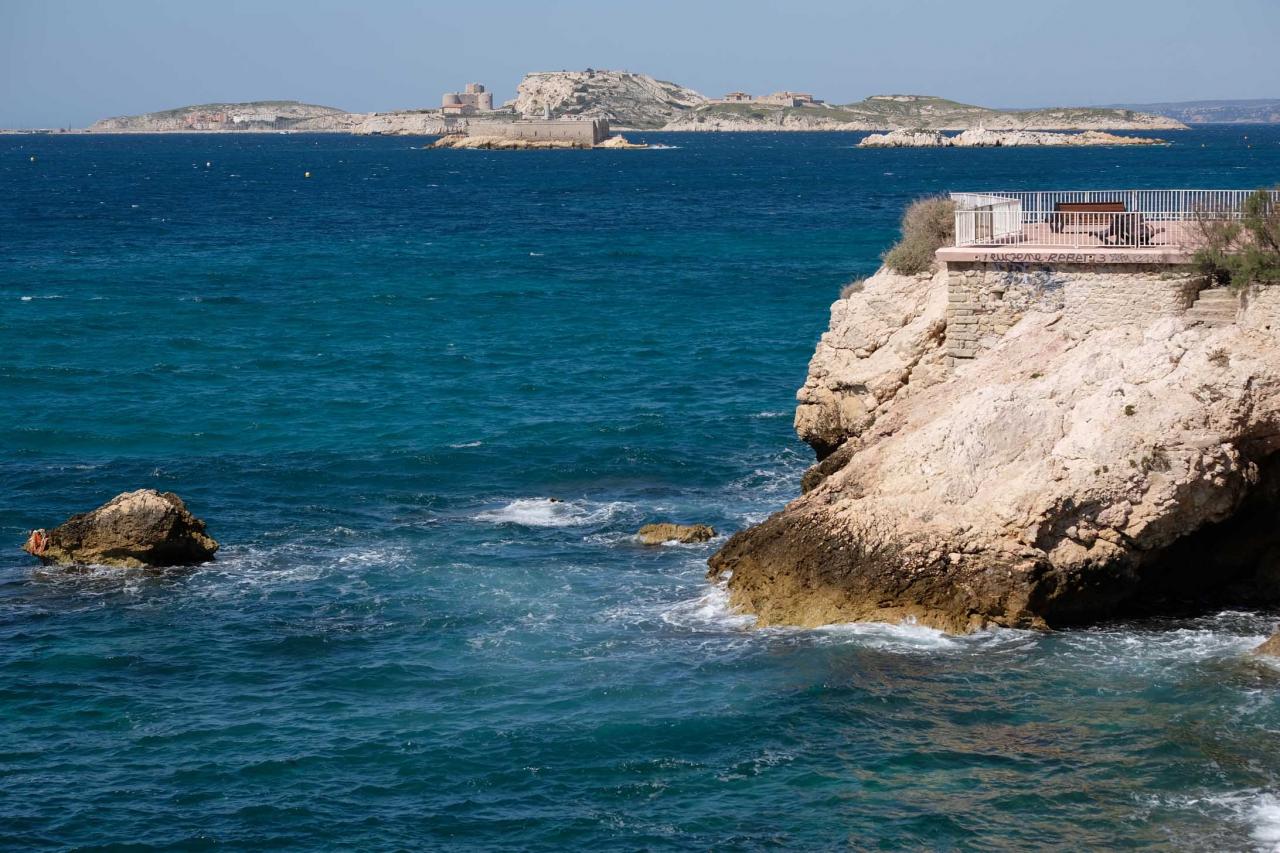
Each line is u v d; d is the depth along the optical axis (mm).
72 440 53406
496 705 29984
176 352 72062
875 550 33344
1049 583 32625
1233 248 35875
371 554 39781
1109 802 25609
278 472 48719
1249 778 26172
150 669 32094
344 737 28750
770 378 64125
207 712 29969
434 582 37344
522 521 42938
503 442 52562
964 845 24562
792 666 31141
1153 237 38750
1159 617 33625
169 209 175625
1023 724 28406
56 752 28281
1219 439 32312
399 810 26094
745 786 26641
